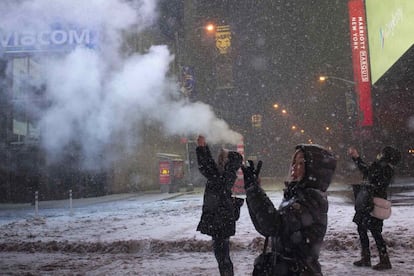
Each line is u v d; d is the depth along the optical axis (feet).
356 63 98.48
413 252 22.94
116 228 37.32
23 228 39.58
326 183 9.53
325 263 21.15
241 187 81.92
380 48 82.99
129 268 21.77
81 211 61.16
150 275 19.95
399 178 120.37
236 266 21.12
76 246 27.55
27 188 94.94
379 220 19.45
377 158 19.86
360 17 96.89
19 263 23.94
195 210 52.13
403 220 33.40
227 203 16.30
